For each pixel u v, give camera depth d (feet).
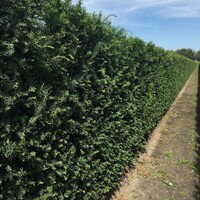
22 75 9.32
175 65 51.90
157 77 30.96
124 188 19.53
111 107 16.44
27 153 9.45
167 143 31.07
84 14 11.73
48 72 10.07
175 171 23.39
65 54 10.95
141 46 22.82
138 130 23.02
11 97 8.61
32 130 9.66
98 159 14.62
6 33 8.44
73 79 11.48
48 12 9.80
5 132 8.69
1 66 8.44
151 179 21.56
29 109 9.64
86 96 12.70
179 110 51.31
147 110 26.20
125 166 21.58
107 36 14.71
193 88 88.79
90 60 12.69
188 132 35.94
